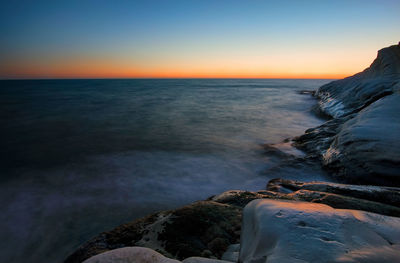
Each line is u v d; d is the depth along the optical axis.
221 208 3.45
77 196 6.79
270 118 20.66
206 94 50.25
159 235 2.89
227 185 7.37
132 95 44.78
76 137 14.24
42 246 4.82
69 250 4.71
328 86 32.09
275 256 1.29
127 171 8.73
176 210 3.44
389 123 7.00
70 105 28.44
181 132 15.59
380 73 18.34
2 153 11.10
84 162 9.80
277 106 29.25
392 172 5.58
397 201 3.80
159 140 13.50
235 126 17.39
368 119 7.78
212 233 2.84
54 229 5.32
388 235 1.45
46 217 5.78
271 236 1.52
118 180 7.91
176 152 11.11
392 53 19.05
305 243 1.36
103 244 2.85
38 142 13.09
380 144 6.24
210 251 2.54
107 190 7.17
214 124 18.20
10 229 5.32
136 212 5.95
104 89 63.69
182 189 7.18
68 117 20.88
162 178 8.03
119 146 12.26
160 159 10.09
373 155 6.12
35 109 24.98
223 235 2.78
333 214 1.70
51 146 12.28
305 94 48.78
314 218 1.63
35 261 4.48
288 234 1.48
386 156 5.86
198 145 12.34
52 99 35.09
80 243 4.88
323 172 7.24
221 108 27.61
